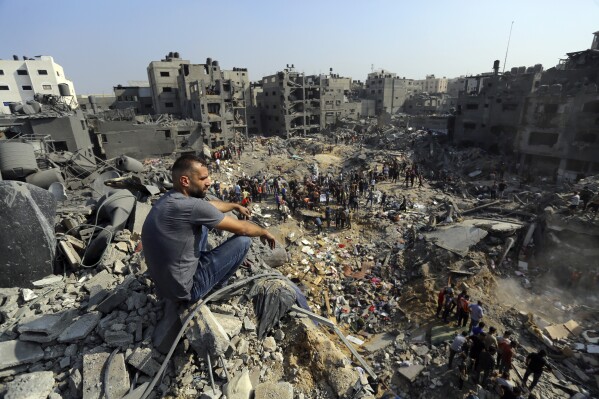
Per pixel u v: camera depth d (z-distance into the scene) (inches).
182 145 1802.4
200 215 147.9
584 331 591.5
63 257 257.9
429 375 512.4
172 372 173.5
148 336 182.7
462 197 1286.9
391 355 569.9
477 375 478.6
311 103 2972.4
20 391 151.2
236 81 2940.5
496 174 1583.4
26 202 227.0
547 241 805.2
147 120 1947.6
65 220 302.8
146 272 233.5
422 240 872.3
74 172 952.9
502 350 479.8
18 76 2625.5
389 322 668.7
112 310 203.5
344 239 1022.4
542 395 475.8
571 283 718.5
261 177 1571.1
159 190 551.5
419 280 755.4
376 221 1088.8
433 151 1962.4
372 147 2319.1
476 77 2009.1
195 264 162.6
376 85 3902.6
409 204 1214.9
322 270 854.5
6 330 184.5
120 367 166.1
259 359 198.8
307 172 1747.0
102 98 2630.4
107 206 332.5
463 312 593.0
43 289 228.4
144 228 149.3
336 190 1270.9
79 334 183.3
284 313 227.3
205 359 171.6
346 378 192.4
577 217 807.7
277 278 242.5
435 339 584.7
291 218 1139.9
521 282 749.9
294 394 182.7
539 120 1549.0
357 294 761.0
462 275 730.2
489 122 1895.9
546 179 1491.1
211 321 179.3
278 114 2869.1
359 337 638.5
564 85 1571.1
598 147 1369.3
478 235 828.6
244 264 271.1
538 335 583.5
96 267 259.4
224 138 2199.8
